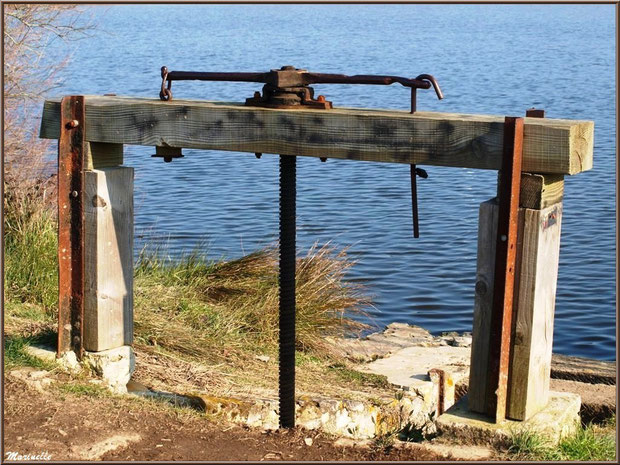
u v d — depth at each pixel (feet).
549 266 14.28
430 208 52.65
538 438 13.92
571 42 264.72
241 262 27.37
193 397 17.01
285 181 15.47
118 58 155.53
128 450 14.05
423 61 172.76
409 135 14.30
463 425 14.26
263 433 15.58
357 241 44.55
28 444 13.82
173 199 53.36
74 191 17.21
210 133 15.88
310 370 22.85
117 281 17.70
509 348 14.16
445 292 37.17
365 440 15.40
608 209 51.37
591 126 13.96
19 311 21.54
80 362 17.49
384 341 26.76
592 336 32.83
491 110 98.22
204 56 166.71
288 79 15.42
